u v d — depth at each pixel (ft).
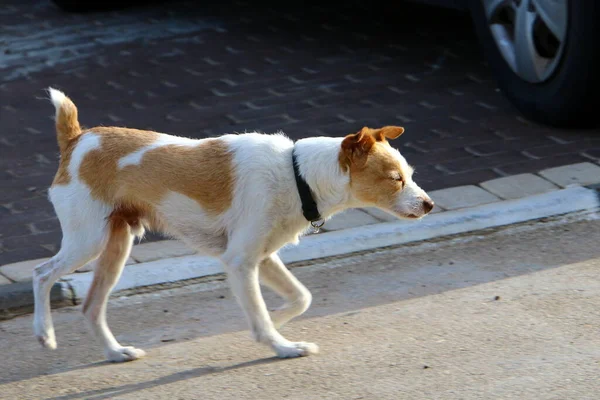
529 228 37.81
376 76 54.39
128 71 56.34
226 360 28.60
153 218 28.89
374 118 48.34
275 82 53.93
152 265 34.91
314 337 29.89
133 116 49.55
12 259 35.55
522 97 47.11
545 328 29.40
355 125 47.47
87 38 62.34
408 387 26.02
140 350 29.22
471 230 37.68
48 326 28.30
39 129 48.42
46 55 59.31
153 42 61.31
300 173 27.61
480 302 31.73
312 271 35.12
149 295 33.55
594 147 44.09
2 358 29.35
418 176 41.91
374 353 28.37
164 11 67.82
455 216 38.29
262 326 28.22
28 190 41.60
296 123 47.98
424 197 27.61
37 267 28.32
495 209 38.73
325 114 49.03
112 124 48.47
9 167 43.96
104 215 28.09
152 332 30.99
